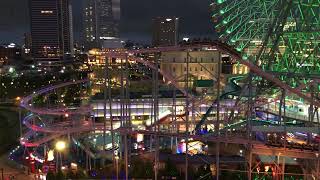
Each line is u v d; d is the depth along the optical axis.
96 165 84.38
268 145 63.12
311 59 102.00
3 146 103.62
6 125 130.12
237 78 136.38
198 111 101.12
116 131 76.94
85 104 124.06
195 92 124.00
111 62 165.75
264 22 109.12
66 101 161.88
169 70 152.12
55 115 120.88
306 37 102.62
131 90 143.38
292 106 102.62
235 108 88.88
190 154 80.50
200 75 140.38
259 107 100.62
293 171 69.56
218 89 67.06
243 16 112.19
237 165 72.94
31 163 81.94
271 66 101.50
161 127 99.25
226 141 65.62
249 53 112.00
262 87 90.31
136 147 93.81
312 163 64.88
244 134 79.06
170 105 115.94
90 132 99.56
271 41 103.56
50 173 72.19
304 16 99.75
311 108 73.06
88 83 197.25
